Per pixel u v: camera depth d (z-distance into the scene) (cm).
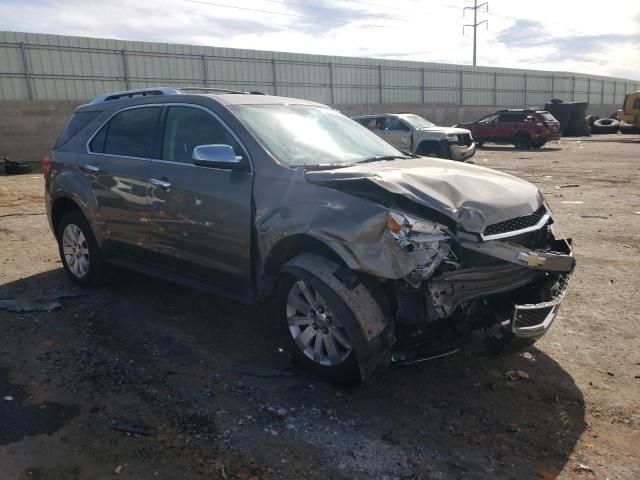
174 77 2698
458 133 1767
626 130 3666
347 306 323
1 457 289
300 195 358
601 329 452
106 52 2453
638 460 289
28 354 405
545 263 343
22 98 2230
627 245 716
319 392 353
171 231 440
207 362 393
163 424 317
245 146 400
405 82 3872
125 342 425
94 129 533
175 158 446
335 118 494
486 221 330
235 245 395
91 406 336
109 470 279
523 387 362
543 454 294
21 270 615
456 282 320
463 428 317
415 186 341
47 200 573
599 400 346
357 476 275
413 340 336
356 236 321
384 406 339
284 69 3147
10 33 2173
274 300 377
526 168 1697
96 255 529
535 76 4928
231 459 287
